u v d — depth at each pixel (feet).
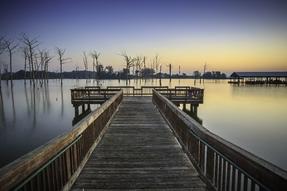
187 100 54.54
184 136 16.65
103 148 17.51
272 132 47.06
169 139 20.17
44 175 8.25
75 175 11.74
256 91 157.38
